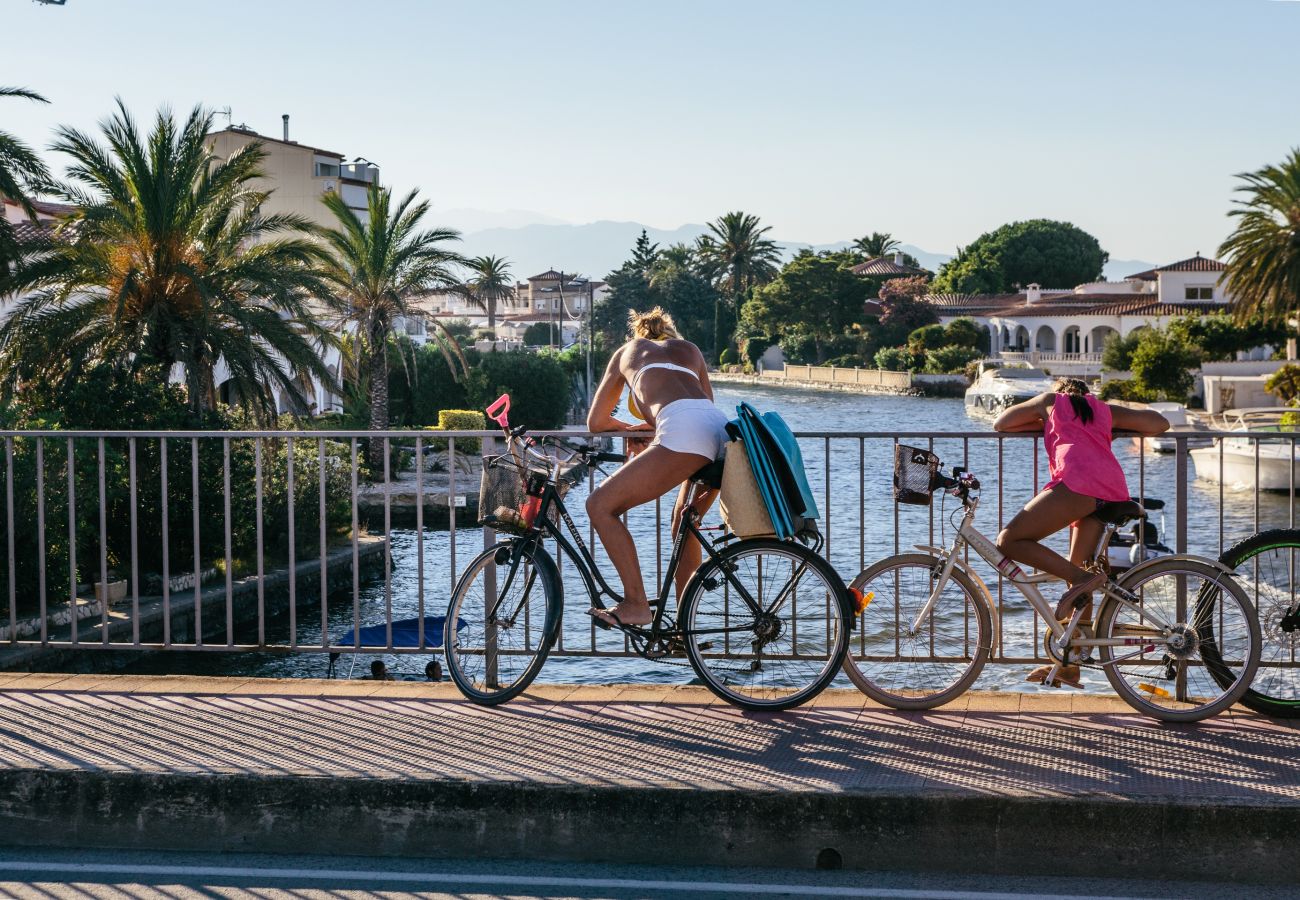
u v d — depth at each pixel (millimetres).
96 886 4473
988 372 89438
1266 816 4391
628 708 5859
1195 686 5895
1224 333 72875
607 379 6125
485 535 6250
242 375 26234
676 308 160500
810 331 134875
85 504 20188
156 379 25062
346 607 24438
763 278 157500
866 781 4723
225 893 4398
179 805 4863
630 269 169000
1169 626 5594
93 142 25672
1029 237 148875
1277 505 35312
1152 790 4574
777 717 5691
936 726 5516
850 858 4594
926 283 140750
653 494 5660
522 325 164750
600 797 4691
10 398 23281
